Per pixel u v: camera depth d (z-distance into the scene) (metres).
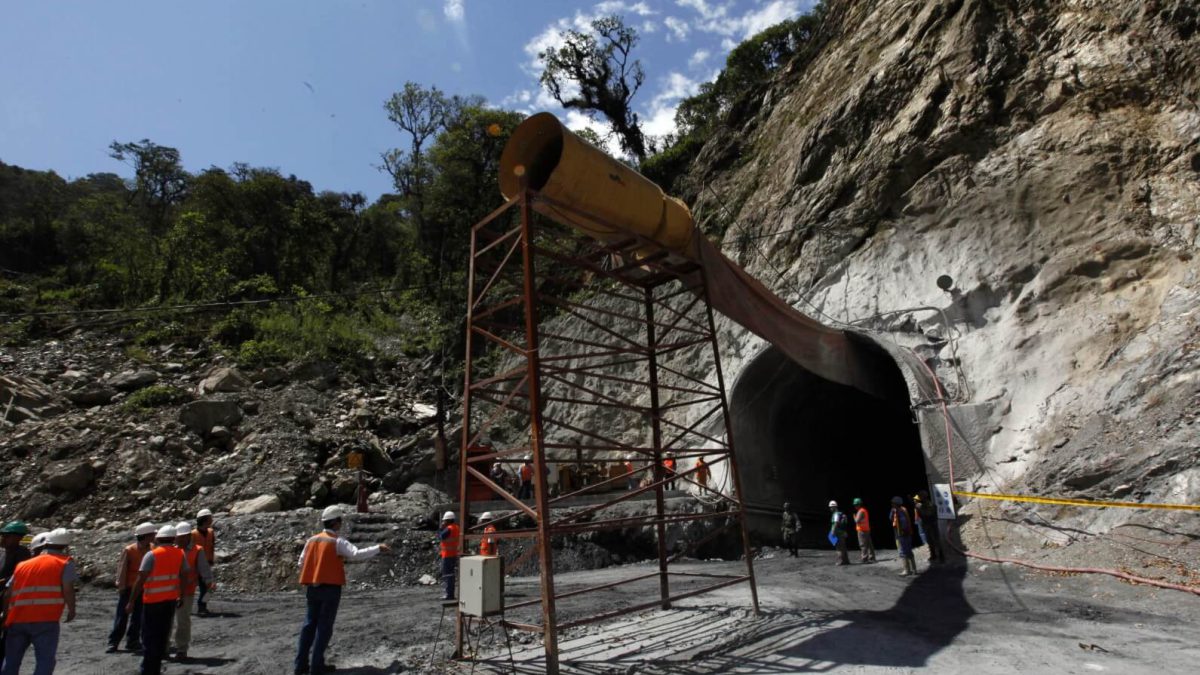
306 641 6.82
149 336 30.38
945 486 14.32
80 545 15.16
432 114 52.19
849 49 27.08
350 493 21.78
